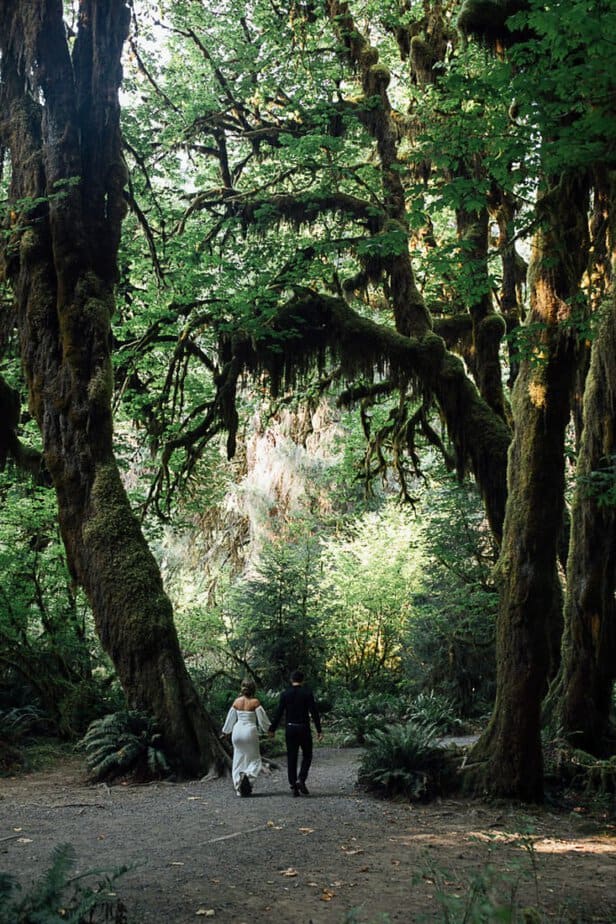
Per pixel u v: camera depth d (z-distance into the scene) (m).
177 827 9.49
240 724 12.20
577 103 7.80
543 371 11.49
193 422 22.78
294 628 25.61
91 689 19.14
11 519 19.95
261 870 7.41
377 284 20.19
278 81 20.62
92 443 15.71
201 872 7.31
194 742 14.06
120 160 16.84
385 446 22.58
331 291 20.55
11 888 4.69
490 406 18.20
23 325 16.39
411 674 25.34
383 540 29.30
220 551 32.97
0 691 18.83
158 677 14.46
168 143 20.58
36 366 16.16
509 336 11.38
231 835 8.94
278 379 18.69
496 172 9.37
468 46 14.77
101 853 8.09
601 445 13.07
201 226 20.23
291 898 6.50
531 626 11.13
